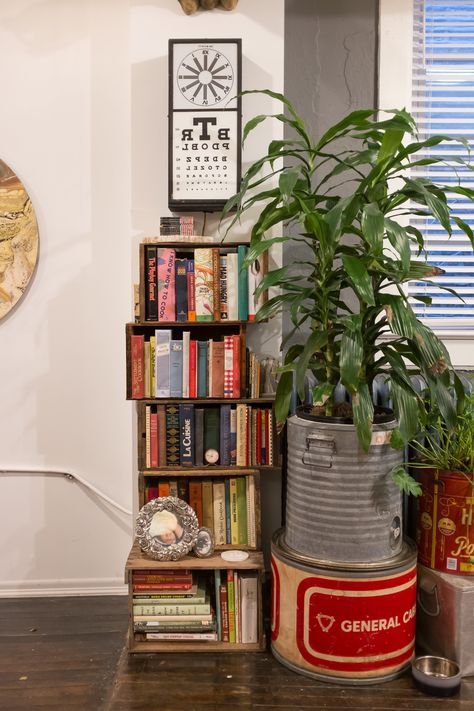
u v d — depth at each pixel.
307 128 2.46
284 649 1.90
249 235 2.30
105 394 2.44
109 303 2.42
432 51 2.49
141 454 2.07
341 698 1.75
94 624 2.20
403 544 1.98
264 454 2.09
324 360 1.98
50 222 2.40
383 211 1.86
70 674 1.88
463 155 2.52
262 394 2.15
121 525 2.46
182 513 2.03
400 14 2.41
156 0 2.25
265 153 2.29
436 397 1.81
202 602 1.99
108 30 2.37
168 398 2.10
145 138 2.30
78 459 2.45
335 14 2.45
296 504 1.89
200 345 2.07
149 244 2.07
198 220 2.31
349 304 2.50
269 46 2.26
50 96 2.38
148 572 1.98
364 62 2.46
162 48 2.27
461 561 1.92
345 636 1.79
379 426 1.81
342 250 1.87
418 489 1.77
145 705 1.71
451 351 2.52
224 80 2.19
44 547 2.46
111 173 2.40
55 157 2.39
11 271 2.39
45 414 2.44
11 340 2.42
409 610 1.85
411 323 1.71
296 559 1.83
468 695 1.76
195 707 1.70
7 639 2.09
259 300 2.09
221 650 2.00
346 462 1.79
